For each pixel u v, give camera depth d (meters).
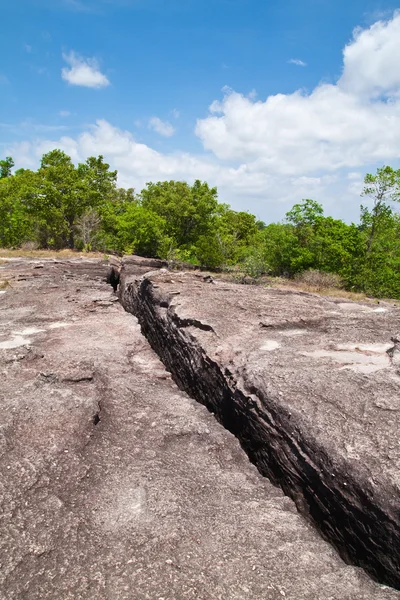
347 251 19.59
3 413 4.35
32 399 4.69
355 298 15.55
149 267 18.62
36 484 3.49
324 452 3.86
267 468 4.51
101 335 7.57
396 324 7.57
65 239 28.52
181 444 4.48
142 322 11.60
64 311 9.08
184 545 2.98
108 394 5.29
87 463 3.87
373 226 19.88
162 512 3.31
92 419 4.49
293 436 4.24
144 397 5.36
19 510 3.20
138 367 6.38
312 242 20.47
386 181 19.03
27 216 27.73
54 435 4.14
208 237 24.94
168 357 8.57
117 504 3.38
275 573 2.79
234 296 9.88
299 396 4.64
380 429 3.99
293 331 7.30
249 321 7.76
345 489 3.56
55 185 26.09
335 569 2.91
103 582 2.64
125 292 14.87
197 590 2.61
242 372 5.55
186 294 9.94
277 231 21.98
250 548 3.02
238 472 4.18
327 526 3.69
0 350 6.45
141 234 25.12
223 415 5.72
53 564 2.77
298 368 5.35
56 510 3.23
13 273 13.97
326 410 4.35
